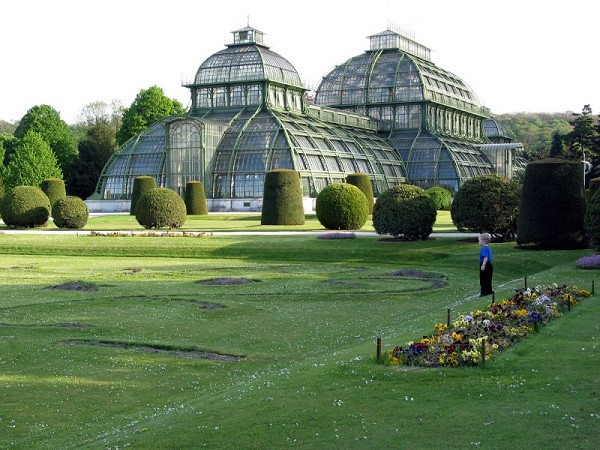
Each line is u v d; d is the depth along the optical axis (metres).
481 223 57.94
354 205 73.31
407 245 58.09
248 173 112.50
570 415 15.28
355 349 22.95
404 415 15.81
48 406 19.59
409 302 36.19
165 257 58.78
